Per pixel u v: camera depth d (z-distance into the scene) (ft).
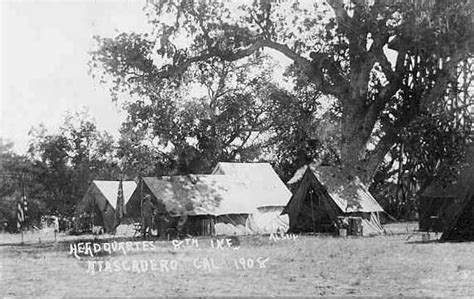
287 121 115.55
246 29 100.07
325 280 50.24
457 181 87.61
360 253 65.10
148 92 103.04
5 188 119.34
